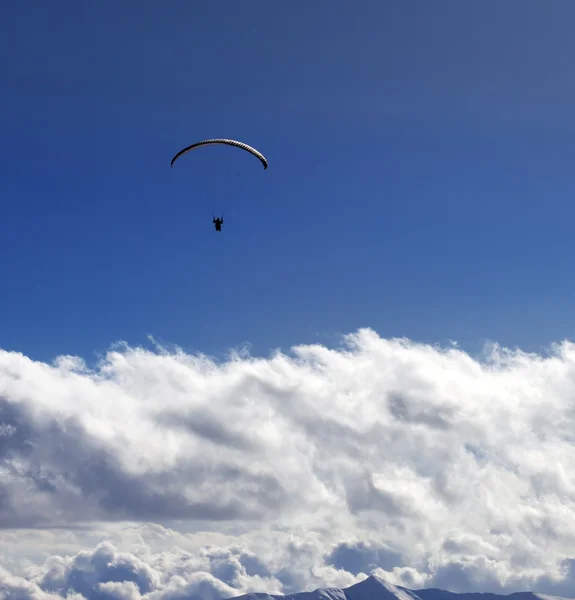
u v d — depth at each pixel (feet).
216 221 490.90
